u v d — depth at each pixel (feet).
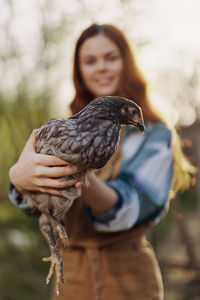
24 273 16.56
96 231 7.27
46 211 5.75
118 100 5.66
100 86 8.64
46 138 5.39
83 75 8.82
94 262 7.22
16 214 18.85
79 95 9.14
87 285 7.29
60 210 5.67
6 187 24.77
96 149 5.23
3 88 21.58
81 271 7.36
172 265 22.00
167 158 7.52
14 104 21.56
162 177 7.35
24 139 22.38
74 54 8.96
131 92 8.61
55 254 5.77
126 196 6.81
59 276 5.69
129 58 8.59
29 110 21.75
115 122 5.54
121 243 7.35
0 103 21.72
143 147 7.54
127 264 7.28
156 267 7.76
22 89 21.02
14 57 20.38
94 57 8.55
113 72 8.54
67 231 7.22
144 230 7.54
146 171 7.22
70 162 5.24
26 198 6.19
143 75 8.77
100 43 8.47
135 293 7.23
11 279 16.22
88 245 7.29
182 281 21.11
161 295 7.80
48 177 5.41
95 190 6.31
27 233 18.16
